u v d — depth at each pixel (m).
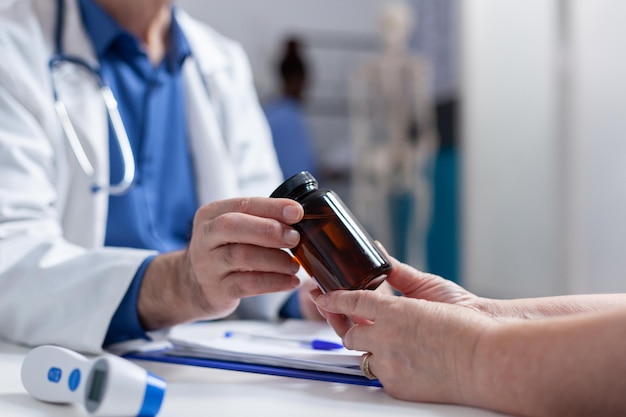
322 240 0.63
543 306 0.67
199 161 1.34
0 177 0.98
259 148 1.50
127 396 0.50
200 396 0.60
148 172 1.25
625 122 3.56
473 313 0.57
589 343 0.48
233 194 1.35
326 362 0.68
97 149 1.16
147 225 1.23
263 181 1.48
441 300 0.71
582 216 3.91
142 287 0.82
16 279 0.87
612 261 3.67
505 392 0.51
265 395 0.60
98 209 1.16
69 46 1.21
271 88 5.52
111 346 0.85
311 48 5.66
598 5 3.74
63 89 1.17
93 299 0.81
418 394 0.57
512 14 4.48
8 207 0.96
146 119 1.26
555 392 0.49
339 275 0.63
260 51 5.51
